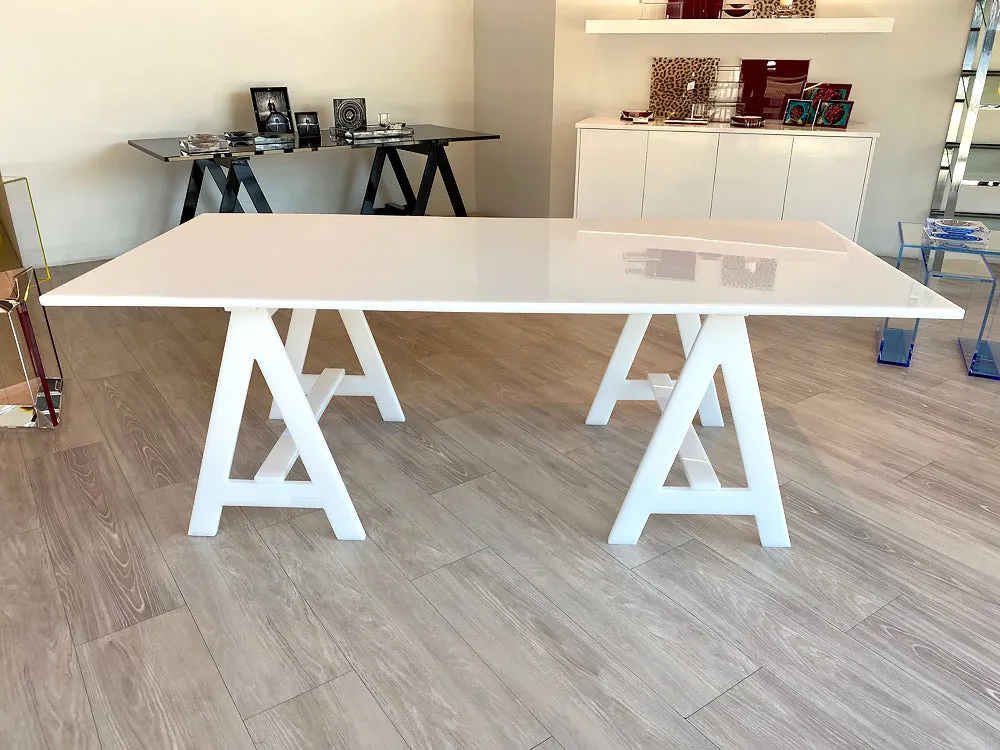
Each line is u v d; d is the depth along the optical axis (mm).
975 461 2416
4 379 2943
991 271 3133
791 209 4344
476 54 5508
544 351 3297
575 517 2121
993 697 1540
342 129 4684
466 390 2898
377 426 2611
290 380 1868
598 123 4539
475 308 1597
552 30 4754
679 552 1979
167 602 1784
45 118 4262
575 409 2752
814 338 3477
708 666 1610
